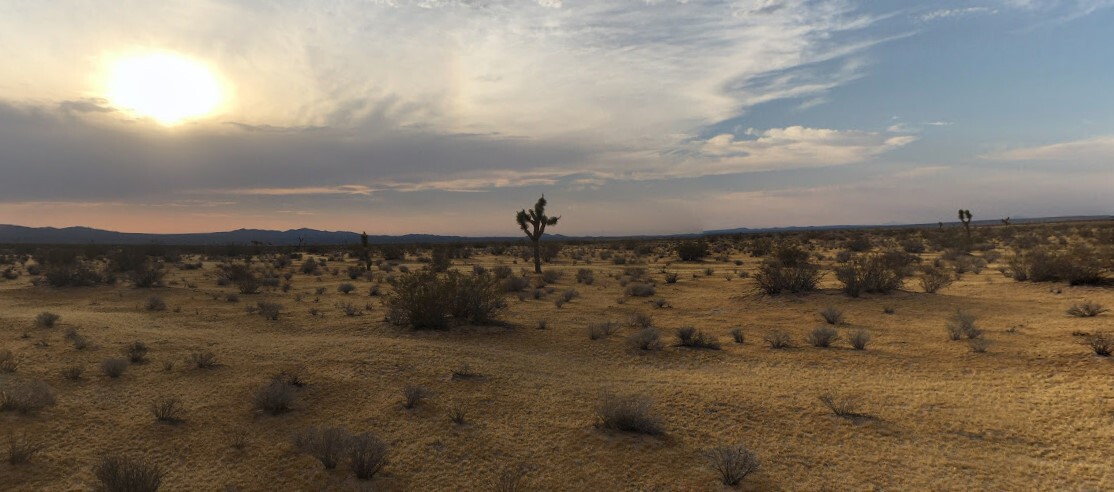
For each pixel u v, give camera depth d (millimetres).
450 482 6410
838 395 8930
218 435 7582
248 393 9188
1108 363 9438
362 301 21297
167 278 31828
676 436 7605
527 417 8328
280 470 6637
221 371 10461
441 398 9039
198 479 6426
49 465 6602
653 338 12688
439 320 14742
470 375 10297
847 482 6215
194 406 8609
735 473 6273
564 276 33000
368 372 10344
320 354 11625
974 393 8734
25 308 18703
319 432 7258
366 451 6523
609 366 11258
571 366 11234
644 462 6852
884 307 17109
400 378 10031
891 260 24234
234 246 67688
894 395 8836
